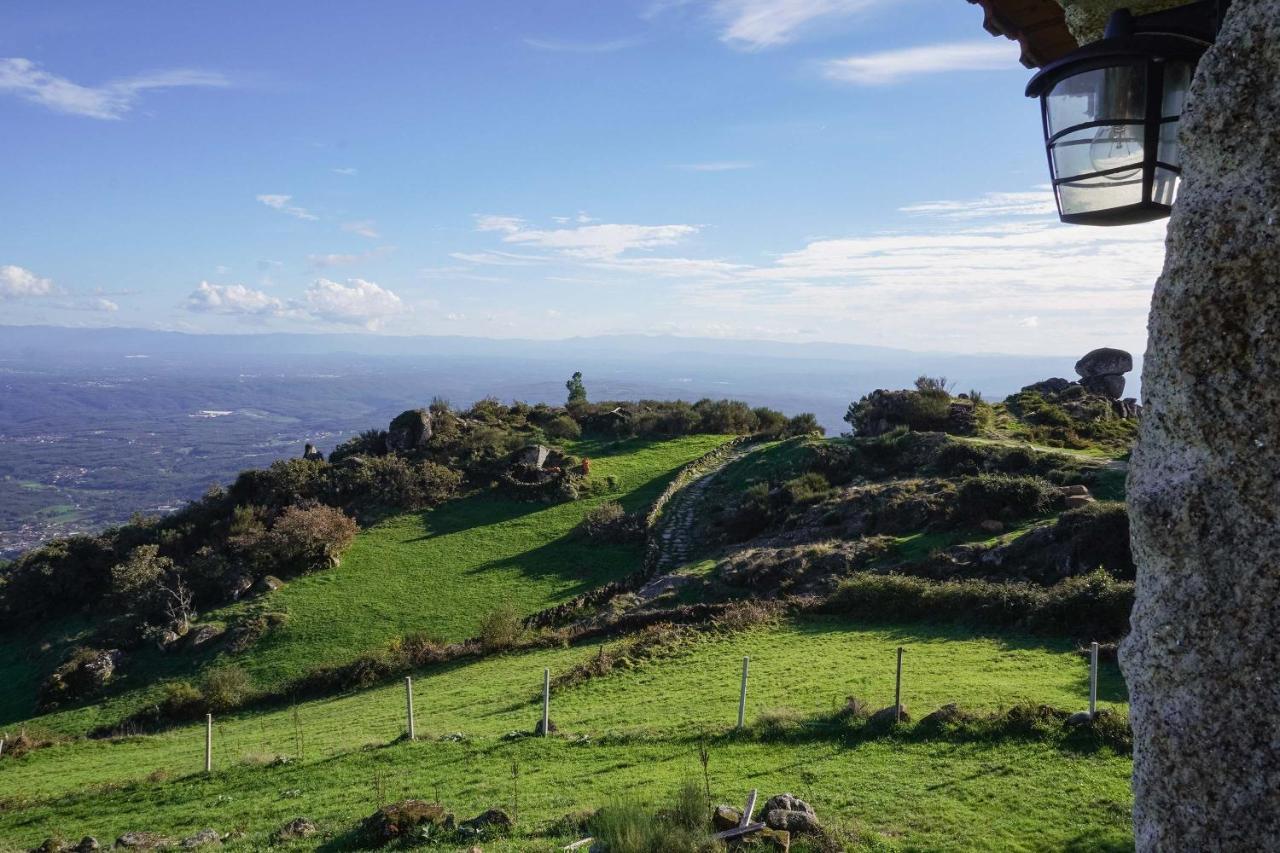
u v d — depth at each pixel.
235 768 23.45
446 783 19.47
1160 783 3.84
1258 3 3.69
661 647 31.38
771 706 22.31
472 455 65.50
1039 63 7.24
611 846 12.27
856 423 61.84
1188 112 3.93
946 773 16.23
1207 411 3.73
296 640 41.94
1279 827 3.45
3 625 51.72
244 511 56.00
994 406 60.50
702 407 78.62
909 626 30.47
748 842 12.27
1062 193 4.97
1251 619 3.57
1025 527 36.56
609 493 59.78
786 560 39.00
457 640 40.34
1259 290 3.58
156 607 46.56
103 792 23.14
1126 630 26.28
